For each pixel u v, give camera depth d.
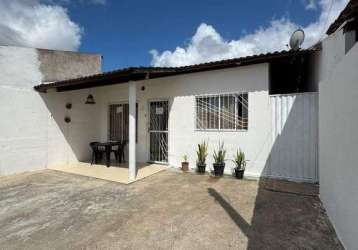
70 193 4.90
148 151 7.71
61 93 7.82
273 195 4.51
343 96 2.70
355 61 2.29
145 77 6.07
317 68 5.62
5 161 6.45
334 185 3.12
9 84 6.56
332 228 3.14
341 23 3.68
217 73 6.35
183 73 6.87
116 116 8.58
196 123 6.75
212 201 4.27
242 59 5.59
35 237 3.07
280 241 2.84
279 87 6.87
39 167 7.18
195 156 6.76
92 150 8.34
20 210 4.01
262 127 5.77
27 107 6.96
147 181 5.72
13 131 6.63
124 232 3.15
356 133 2.23
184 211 3.83
